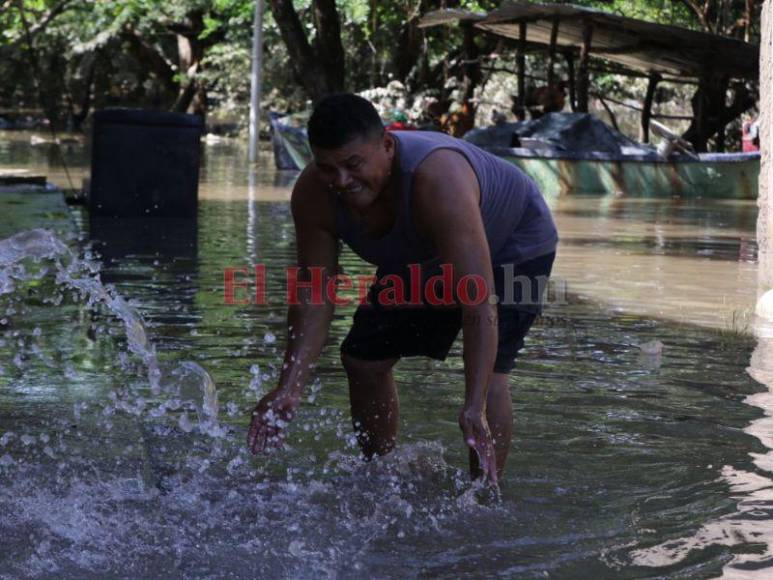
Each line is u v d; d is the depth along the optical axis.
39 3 30.80
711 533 4.00
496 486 4.41
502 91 34.50
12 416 5.40
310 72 25.91
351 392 4.89
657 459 4.88
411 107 26.95
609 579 3.62
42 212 13.66
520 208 4.57
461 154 4.28
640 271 10.74
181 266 10.20
